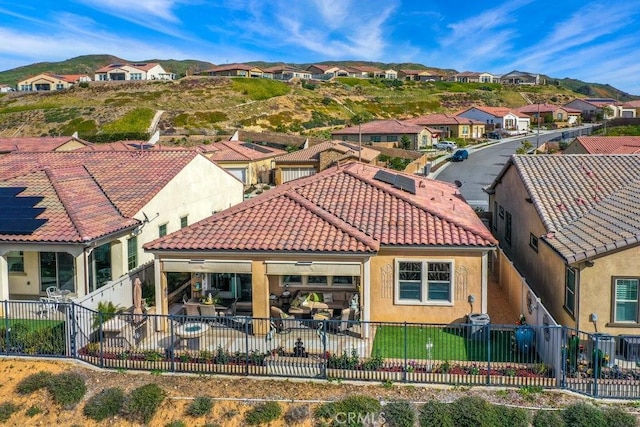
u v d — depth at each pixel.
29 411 14.52
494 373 14.85
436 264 18.84
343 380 14.98
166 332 18.78
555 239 19.03
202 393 14.67
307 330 17.14
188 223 29.73
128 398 14.35
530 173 24.50
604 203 21.27
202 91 108.50
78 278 20.53
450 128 90.56
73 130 87.00
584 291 16.83
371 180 23.95
